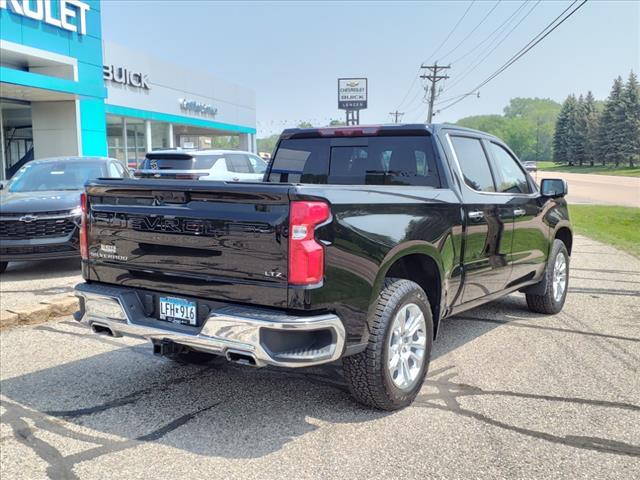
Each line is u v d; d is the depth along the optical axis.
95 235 4.12
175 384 4.51
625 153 103.31
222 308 3.42
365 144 5.12
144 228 3.81
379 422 3.79
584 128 124.00
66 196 9.03
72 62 22.23
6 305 7.10
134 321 3.81
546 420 3.80
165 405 4.11
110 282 4.08
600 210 23.69
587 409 3.97
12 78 18.38
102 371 4.81
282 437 3.60
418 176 4.79
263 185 3.32
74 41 22.52
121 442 3.56
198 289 3.59
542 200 6.05
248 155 14.40
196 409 4.04
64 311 6.53
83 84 21.81
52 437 3.64
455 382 4.48
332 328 3.34
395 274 4.32
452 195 4.52
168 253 3.71
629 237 14.33
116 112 30.59
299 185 3.30
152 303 3.88
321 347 3.39
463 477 3.11
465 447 3.44
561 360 4.98
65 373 4.76
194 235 3.57
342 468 3.22
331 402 4.13
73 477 3.16
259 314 3.29
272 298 3.30
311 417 3.88
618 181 60.56
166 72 35.59
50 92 20.81
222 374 4.73
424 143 4.79
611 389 4.32
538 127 191.62
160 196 3.72
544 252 6.12
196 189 3.50
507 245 5.29
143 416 3.93
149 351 5.33
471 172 5.04
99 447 3.50
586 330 5.90
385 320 3.68
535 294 6.35
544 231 6.07
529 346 5.38
